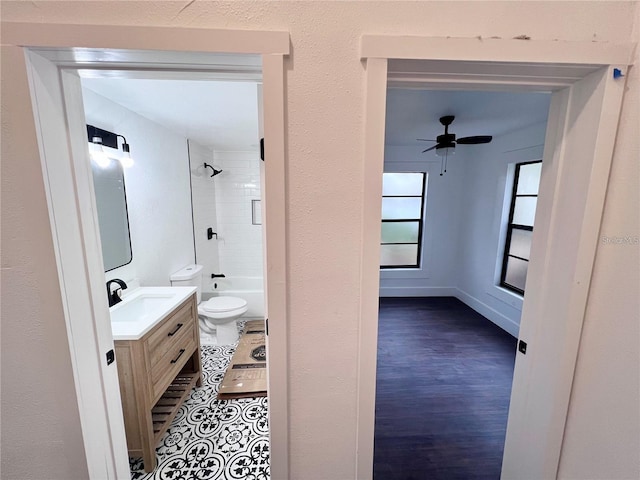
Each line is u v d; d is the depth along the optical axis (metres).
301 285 0.89
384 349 2.79
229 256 3.82
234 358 2.49
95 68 0.83
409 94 1.88
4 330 0.87
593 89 0.84
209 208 3.52
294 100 0.79
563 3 0.78
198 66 0.83
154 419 1.67
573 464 1.01
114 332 1.37
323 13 0.76
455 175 4.07
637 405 0.82
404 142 3.62
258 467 1.49
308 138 0.81
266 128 0.79
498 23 0.78
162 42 0.73
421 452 1.61
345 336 0.93
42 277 0.85
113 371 1.07
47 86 0.80
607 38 0.80
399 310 3.78
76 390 0.93
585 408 0.96
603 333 0.90
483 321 3.46
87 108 1.70
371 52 0.77
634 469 0.84
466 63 0.80
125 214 2.00
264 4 0.75
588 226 0.89
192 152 3.09
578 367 0.98
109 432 1.05
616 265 0.86
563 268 0.96
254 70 0.85
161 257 2.50
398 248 4.36
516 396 1.16
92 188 0.97
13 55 0.74
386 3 0.76
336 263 0.88
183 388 1.95
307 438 0.98
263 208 0.89
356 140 0.82
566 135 0.93
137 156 2.17
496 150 3.36
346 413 0.97
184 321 1.91
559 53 0.79
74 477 0.98
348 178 0.84
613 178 0.86
